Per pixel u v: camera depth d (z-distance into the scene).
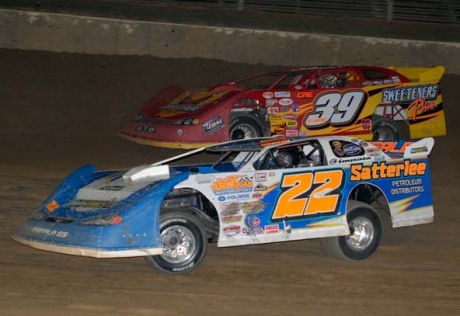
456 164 21.59
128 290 10.70
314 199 12.12
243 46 28.19
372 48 28.72
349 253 12.52
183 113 19.28
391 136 20.64
